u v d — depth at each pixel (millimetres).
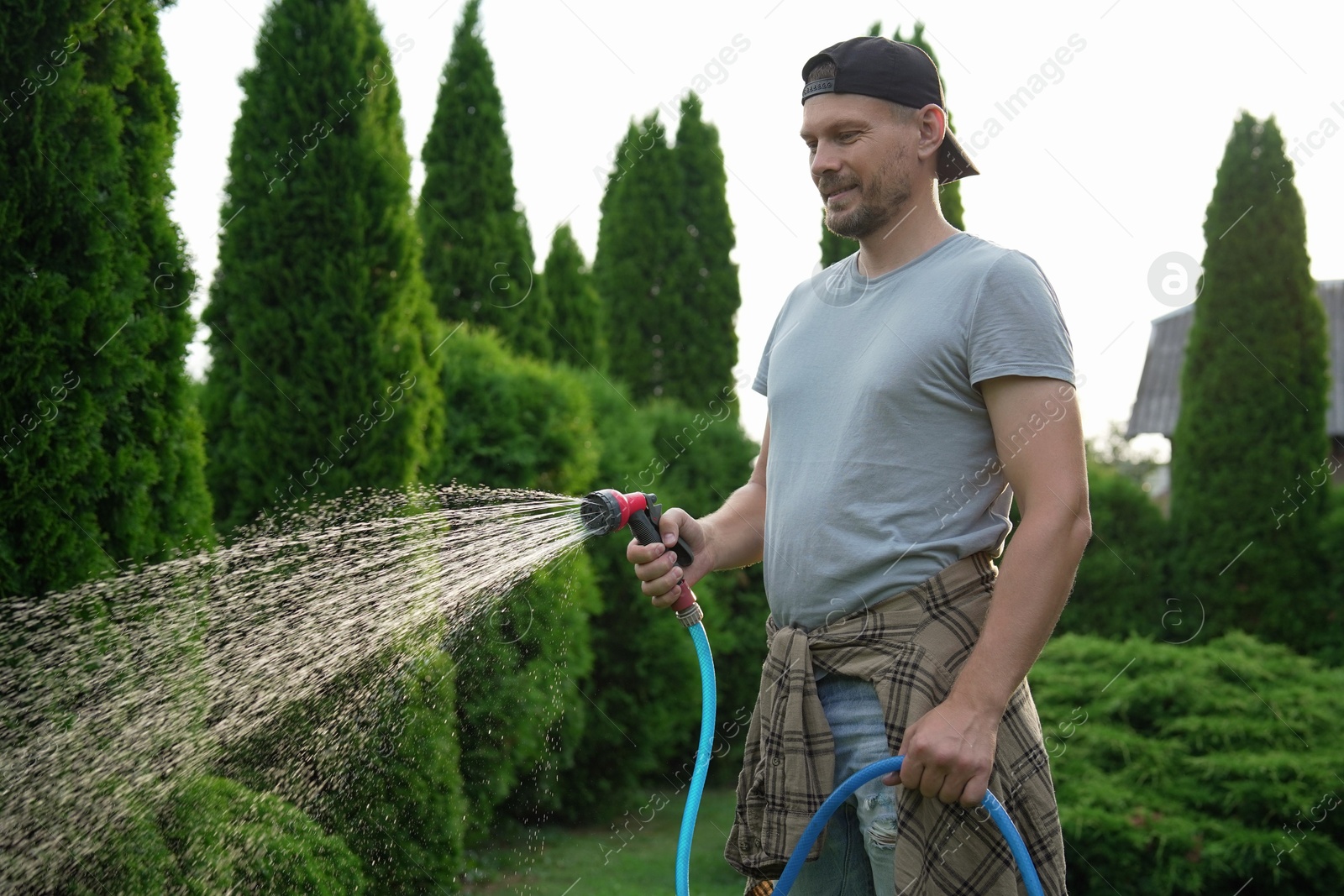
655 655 5633
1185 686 4586
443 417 4496
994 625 1513
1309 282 7289
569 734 4805
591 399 5914
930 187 1753
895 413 1646
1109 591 7289
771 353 1906
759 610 6844
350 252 4156
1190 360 7445
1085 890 3932
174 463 2906
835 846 1705
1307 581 7133
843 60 1685
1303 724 4328
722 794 6199
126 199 2766
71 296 2637
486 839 4543
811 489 1715
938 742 1472
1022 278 1604
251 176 4215
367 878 3051
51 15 2611
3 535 2512
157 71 2906
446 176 7734
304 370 4121
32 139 2590
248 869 2461
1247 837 3818
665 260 9250
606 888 4148
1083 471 1552
